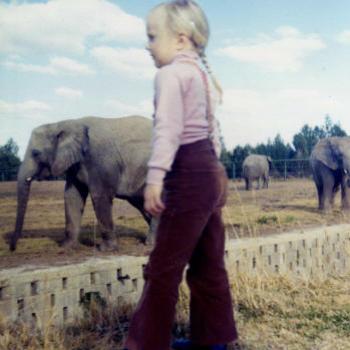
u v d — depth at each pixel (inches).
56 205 502.3
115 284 201.0
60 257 226.5
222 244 119.5
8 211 436.8
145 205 101.3
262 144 992.2
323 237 272.2
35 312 179.6
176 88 102.7
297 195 650.8
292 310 187.3
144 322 106.3
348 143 490.9
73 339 163.6
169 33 109.4
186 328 166.9
